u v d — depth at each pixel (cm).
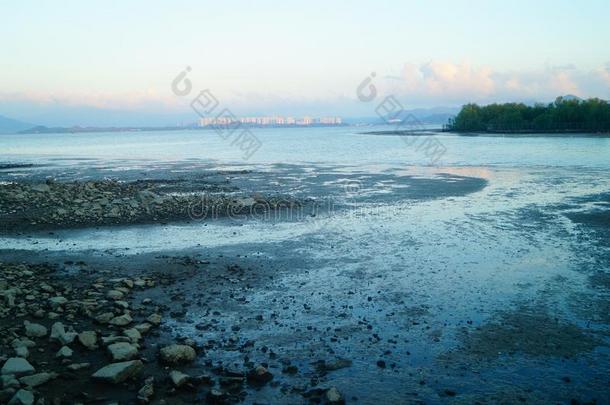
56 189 3170
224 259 1680
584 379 857
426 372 887
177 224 2295
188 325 1102
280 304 1237
